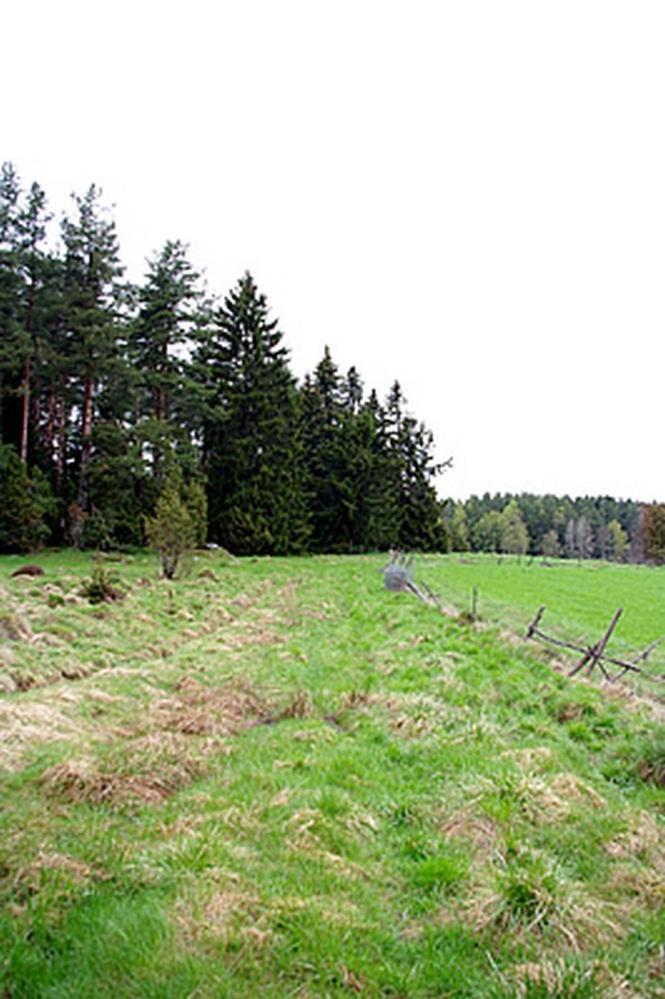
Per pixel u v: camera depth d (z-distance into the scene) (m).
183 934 3.81
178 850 4.76
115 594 17.17
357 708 9.08
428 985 3.65
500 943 4.01
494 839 5.29
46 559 30.62
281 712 8.91
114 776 5.93
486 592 29.31
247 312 47.94
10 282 34.59
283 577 30.41
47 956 3.62
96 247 35.94
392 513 58.06
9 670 9.36
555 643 14.58
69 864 4.44
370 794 6.18
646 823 5.69
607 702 9.56
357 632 15.56
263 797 5.88
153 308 41.06
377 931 4.07
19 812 5.24
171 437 39.38
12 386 38.00
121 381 37.06
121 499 37.47
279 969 3.62
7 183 35.91
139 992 3.34
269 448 47.12
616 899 4.64
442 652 12.59
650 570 54.72
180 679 10.23
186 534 25.08
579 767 7.27
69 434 41.91
